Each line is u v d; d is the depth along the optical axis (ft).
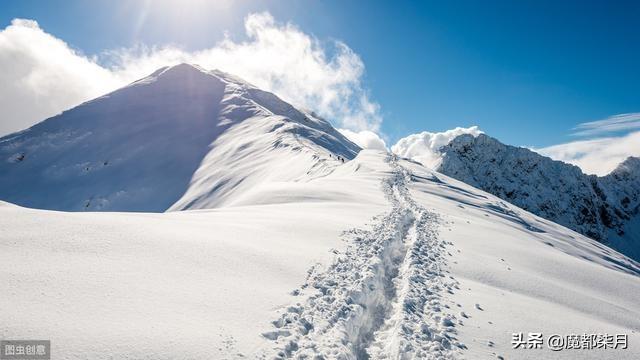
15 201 474.90
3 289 28.43
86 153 561.02
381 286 44.98
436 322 36.50
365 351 32.81
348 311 35.73
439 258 56.39
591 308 48.91
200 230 52.13
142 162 518.37
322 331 32.12
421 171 192.75
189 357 25.13
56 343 23.89
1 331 23.97
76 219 45.73
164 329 27.48
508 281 52.31
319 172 245.65
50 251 36.11
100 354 23.77
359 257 50.88
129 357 24.03
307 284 40.78
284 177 285.02
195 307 31.55
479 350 32.73
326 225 65.87
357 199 107.86
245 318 31.48
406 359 30.42
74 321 26.48
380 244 57.88
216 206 330.13
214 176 403.54
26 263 33.01
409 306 38.68
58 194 482.28
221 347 26.78
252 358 26.43
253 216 69.97
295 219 68.23
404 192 126.52
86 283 31.81
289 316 33.06
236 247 46.60
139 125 625.41
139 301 30.76
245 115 635.66
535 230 128.26
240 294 35.40
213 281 36.99
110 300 30.04
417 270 49.03
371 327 37.01
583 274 64.23
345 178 155.33
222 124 611.47
